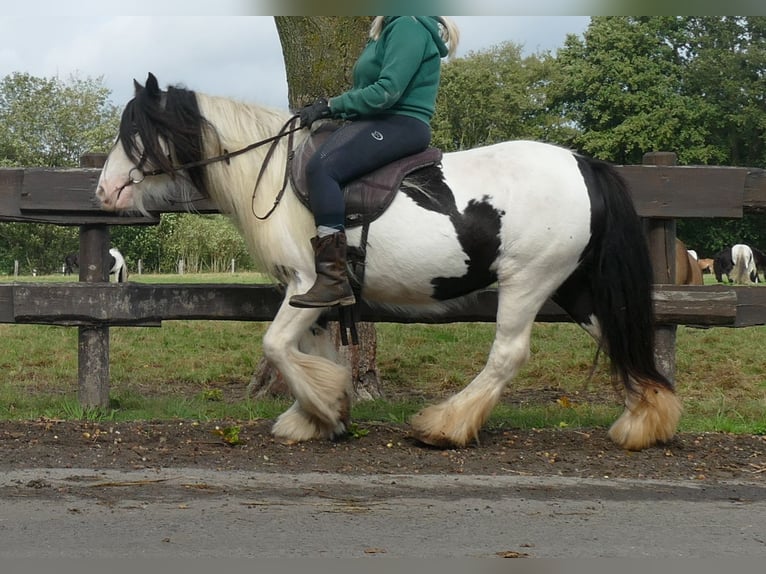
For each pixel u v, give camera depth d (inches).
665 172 260.8
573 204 217.2
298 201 219.5
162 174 226.8
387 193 215.8
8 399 304.3
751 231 2097.7
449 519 171.6
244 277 1238.3
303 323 220.1
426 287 220.5
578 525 169.3
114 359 435.5
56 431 238.2
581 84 2213.3
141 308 272.2
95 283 273.4
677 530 167.2
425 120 222.1
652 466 214.4
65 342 492.1
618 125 2182.6
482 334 497.4
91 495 183.0
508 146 225.8
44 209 271.7
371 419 267.9
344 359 322.0
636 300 223.3
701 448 232.7
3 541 155.4
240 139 223.9
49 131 2362.2
